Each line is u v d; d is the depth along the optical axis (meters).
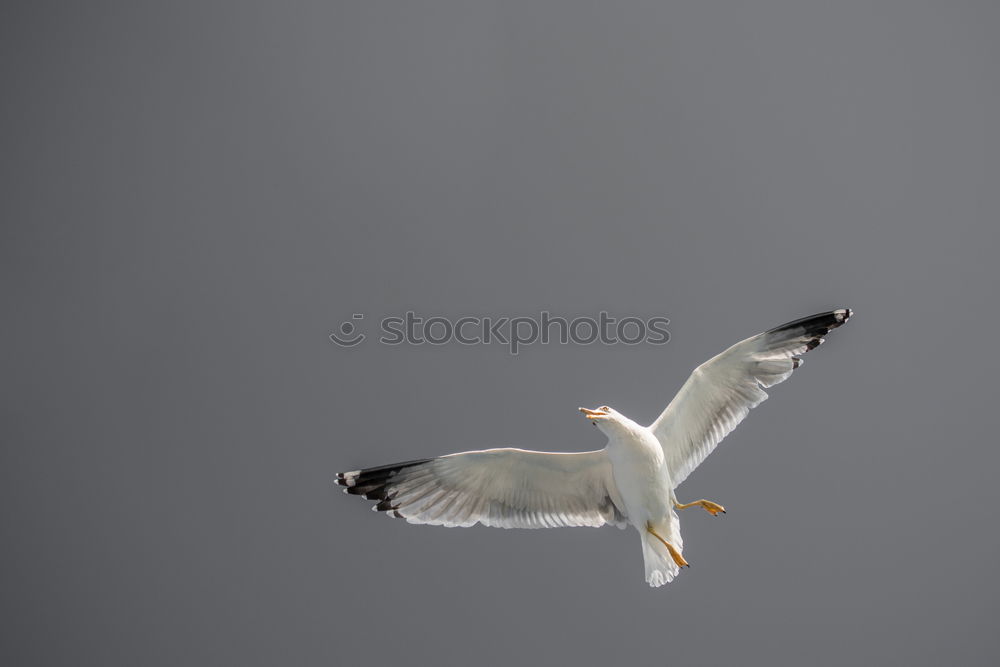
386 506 12.07
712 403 11.98
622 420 11.41
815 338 12.02
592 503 12.19
